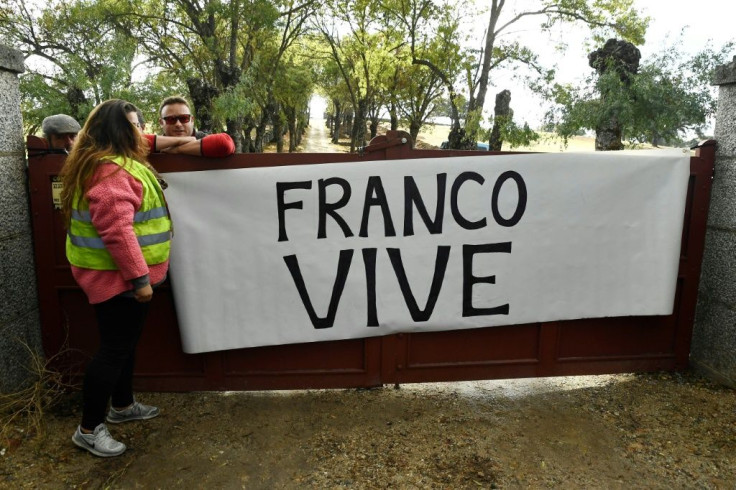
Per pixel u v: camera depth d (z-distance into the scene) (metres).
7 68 2.75
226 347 3.08
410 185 3.08
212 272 3.01
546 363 3.39
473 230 3.15
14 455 2.53
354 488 2.37
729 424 2.93
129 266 2.23
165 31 23.48
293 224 3.04
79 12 18.84
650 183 3.22
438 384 3.45
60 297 3.09
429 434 2.82
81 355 3.16
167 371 3.21
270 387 3.25
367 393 3.30
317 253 3.07
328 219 3.05
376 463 2.56
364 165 3.03
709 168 3.36
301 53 32.53
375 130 40.53
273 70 26.75
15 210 2.88
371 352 3.26
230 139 2.91
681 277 3.47
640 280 3.30
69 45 19.20
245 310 3.07
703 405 3.14
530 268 3.22
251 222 3.01
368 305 3.15
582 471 2.52
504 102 17.84
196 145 2.88
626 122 11.60
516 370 3.38
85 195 2.22
